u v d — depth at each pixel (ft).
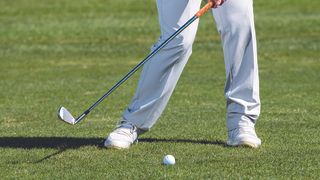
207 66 93.66
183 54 46.16
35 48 113.80
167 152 45.62
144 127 47.60
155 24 133.49
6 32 128.47
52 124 57.36
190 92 73.72
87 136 51.72
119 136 46.80
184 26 44.80
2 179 40.04
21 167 42.52
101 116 61.31
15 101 70.64
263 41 114.93
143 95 47.01
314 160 42.91
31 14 145.18
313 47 109.29
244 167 41.37
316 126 54.34
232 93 47.29
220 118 58.49
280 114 60.08
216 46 111.34
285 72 88.69
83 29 129.80
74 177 40.01
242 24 46.60
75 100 70.59
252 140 46.65
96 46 114.62
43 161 43.88
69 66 97.30
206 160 43.16
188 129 53.62
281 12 142.82
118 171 41.01
